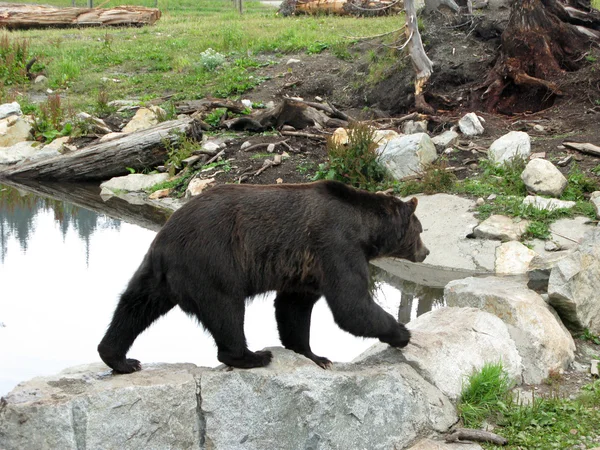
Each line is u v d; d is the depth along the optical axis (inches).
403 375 217.6
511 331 256.4
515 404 223.6
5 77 853.2
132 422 182.7
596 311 283.0
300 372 201.8
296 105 602.9
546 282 350.9
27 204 559.2
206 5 1523.1
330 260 201.8
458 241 405.7
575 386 242.7
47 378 193.3
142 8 1152.8
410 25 581.6
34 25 1121.4
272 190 202.4
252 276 197.8
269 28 960.3
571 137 499.2
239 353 199.0
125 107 722.8
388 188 479.2
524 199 424.2
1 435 177.2
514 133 485.4
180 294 193.3
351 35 834.8
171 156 595.5
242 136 605.9
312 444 196.2
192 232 191.9
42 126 700.0
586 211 408.8
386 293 370.6
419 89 589.3
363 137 494.9
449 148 509.7
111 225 500.4
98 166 612.4
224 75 769.6
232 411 195.3
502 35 593.0
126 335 198.2
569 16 602.9
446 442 205.8
